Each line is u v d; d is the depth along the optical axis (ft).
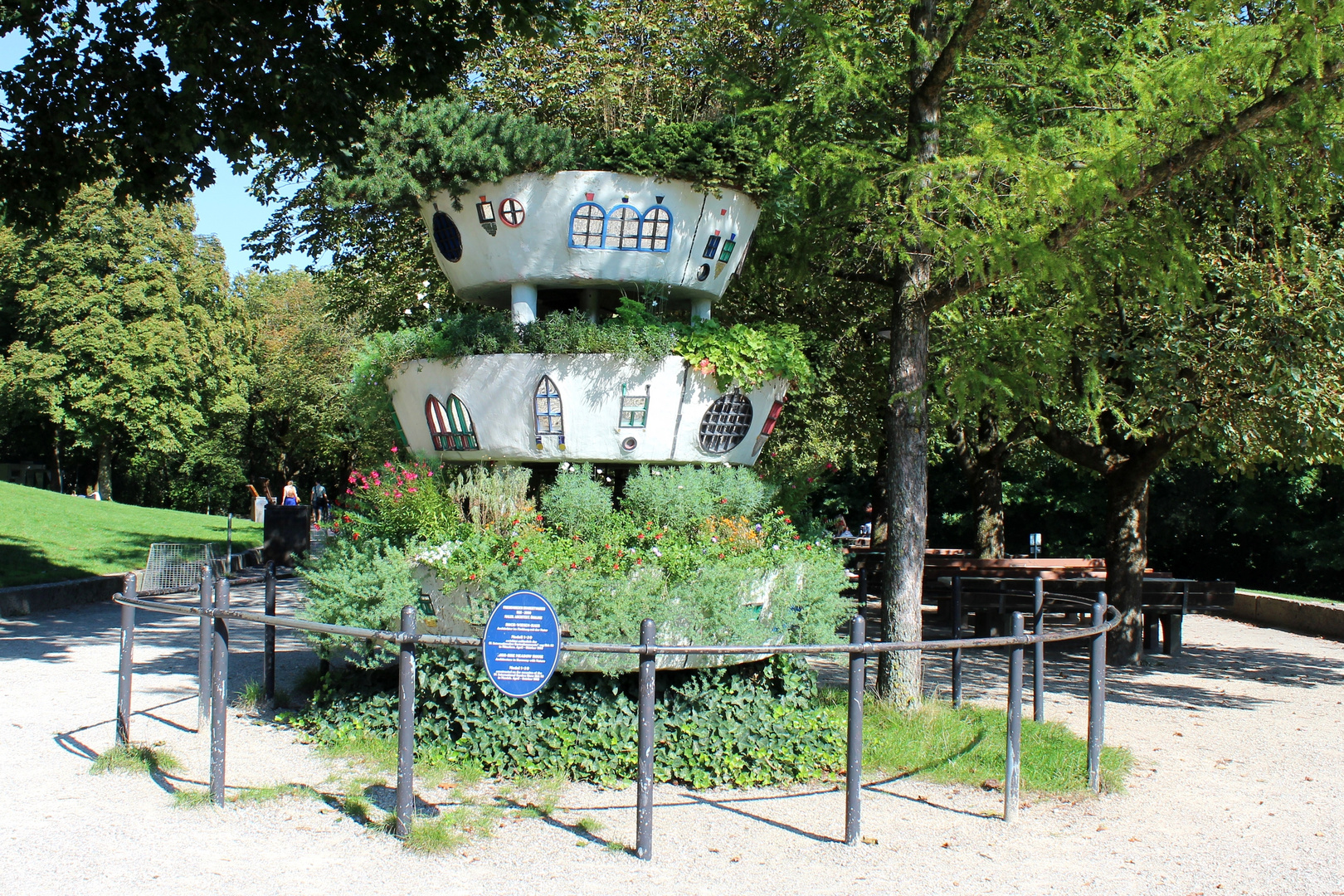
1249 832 17.22
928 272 25.46
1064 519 92.73
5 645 32.35
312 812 16.47
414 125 22.67
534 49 37.68
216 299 113.91
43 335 103.30
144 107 26.45
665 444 22.57
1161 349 31.30
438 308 41.93
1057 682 32.99
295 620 16.63
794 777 19.76
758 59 36.29
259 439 139.85
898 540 24.79
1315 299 29.09
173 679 27.55
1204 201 30.19
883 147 25.45
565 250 22.93
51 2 26.91
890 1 31.78
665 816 17.13
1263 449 32.76
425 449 24.40
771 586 21.90
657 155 22.43
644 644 14.89
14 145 27.35
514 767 19.52
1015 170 21.20
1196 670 37.09
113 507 76.48
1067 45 24.72
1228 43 20.08
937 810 17.87
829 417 46.03
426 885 13.61
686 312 26.14
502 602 15.02
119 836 15.15
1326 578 75.97
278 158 44.80
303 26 25.68
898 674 24.53
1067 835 16.72
